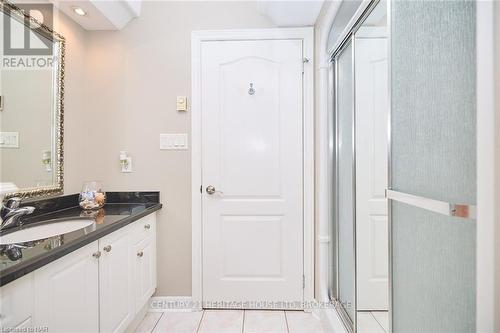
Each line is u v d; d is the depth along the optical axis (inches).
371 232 53.9
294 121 82.4
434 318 34.2
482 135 25.4
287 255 83.0
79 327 47.1
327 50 76.6
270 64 82.4
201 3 82.8
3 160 56.9
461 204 28.4
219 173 83.1
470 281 28.5
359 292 59.4
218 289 83.7
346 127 67.8
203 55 82.7
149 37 83.1
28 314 36.9
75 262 46.2
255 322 76.9
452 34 30.4
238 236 83.4
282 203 82.7
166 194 83.3
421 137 36.0
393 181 43.3
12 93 59.0
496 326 25.0
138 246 70.1
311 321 77.5
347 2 64.7
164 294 84.0
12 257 36.7
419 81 36.3
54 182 70.2
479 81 25.5
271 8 75.5
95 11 73.2
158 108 83.0
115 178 83.4
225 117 82.9
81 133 81.3
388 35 43.5
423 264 36.4
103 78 83.1
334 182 77.4
